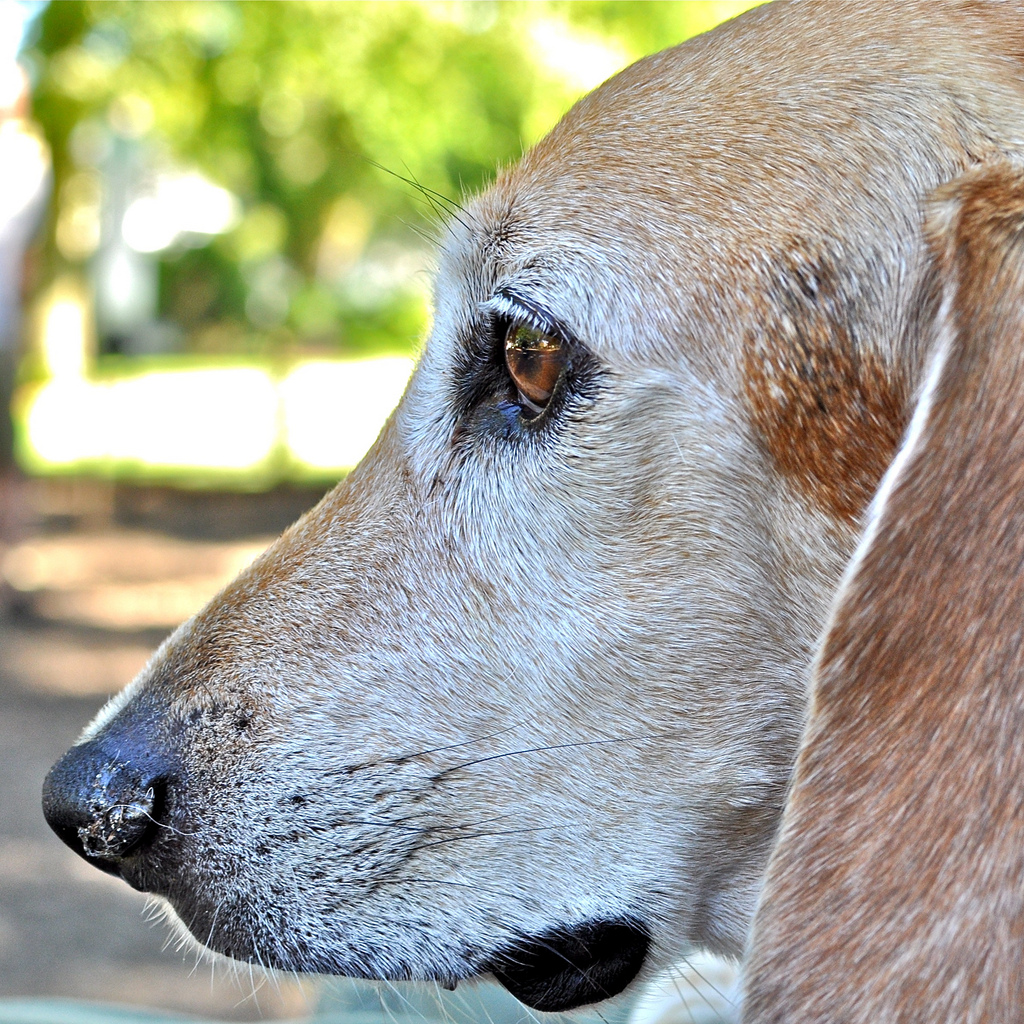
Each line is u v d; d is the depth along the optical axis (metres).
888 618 0.46
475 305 0.54
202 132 2.88
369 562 0.55
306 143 3.06
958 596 0.46
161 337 5.48
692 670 0.52
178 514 2.85
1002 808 0.45
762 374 0.51
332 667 0.54
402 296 4.42
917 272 0.50
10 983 0.96
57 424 4.03
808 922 0.46
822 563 0.51
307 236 3.45
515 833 0.53
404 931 0.54
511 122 2.52
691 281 0.51
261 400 4.57
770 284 0.51
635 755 0.53
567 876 0.53
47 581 2.19
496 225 0.53
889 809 0.46
